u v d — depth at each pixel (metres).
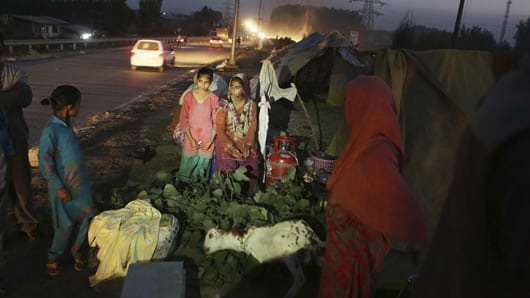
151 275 2.46
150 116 10.37
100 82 15.61
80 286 3.56
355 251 2.27
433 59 4.32
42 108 10.19
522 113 0.83
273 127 10.05
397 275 3.50
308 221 4.14
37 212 4.76
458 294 0.99
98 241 3.68
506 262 0.86
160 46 20.47
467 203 0.95
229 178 4.72
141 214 3.90
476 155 0.92
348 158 2.24
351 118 2.32
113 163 6.75
